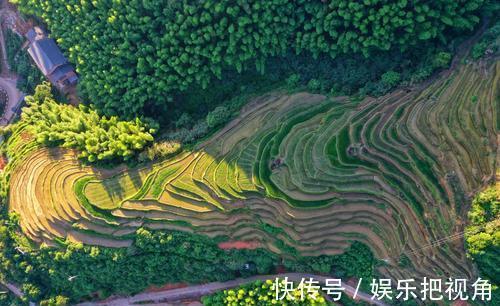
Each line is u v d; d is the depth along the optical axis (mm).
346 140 41281
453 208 37312
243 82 47062
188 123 47094
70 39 46969
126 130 45219
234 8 40062
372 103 41688
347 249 42125
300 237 41844
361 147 40812
